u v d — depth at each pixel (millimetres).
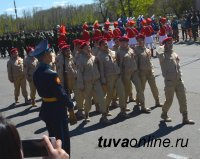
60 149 1894
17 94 14398
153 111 11336
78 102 11266
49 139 1981
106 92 10969
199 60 21578
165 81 9688
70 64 11273
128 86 11484
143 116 10828
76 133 9719
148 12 61594
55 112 6586
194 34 31641
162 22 27516
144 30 24078
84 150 8422
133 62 11336
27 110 13102
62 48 10969
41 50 6602
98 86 10422
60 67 11125
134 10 57281
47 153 1924
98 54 10758
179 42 32125
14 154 1659
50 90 6555
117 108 12062
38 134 9992
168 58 9547
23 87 14141
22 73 14055
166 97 9789
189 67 19297
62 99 6598
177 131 9172
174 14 60688
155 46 26844
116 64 10812
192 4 56688
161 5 61812
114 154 8055
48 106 6621
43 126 10750
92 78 10344
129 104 12430
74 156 8086
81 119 11016
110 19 70312
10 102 14750
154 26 30156
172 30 32406
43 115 6676
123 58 11297
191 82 15219
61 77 11141
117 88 10852
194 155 7660
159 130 9359
